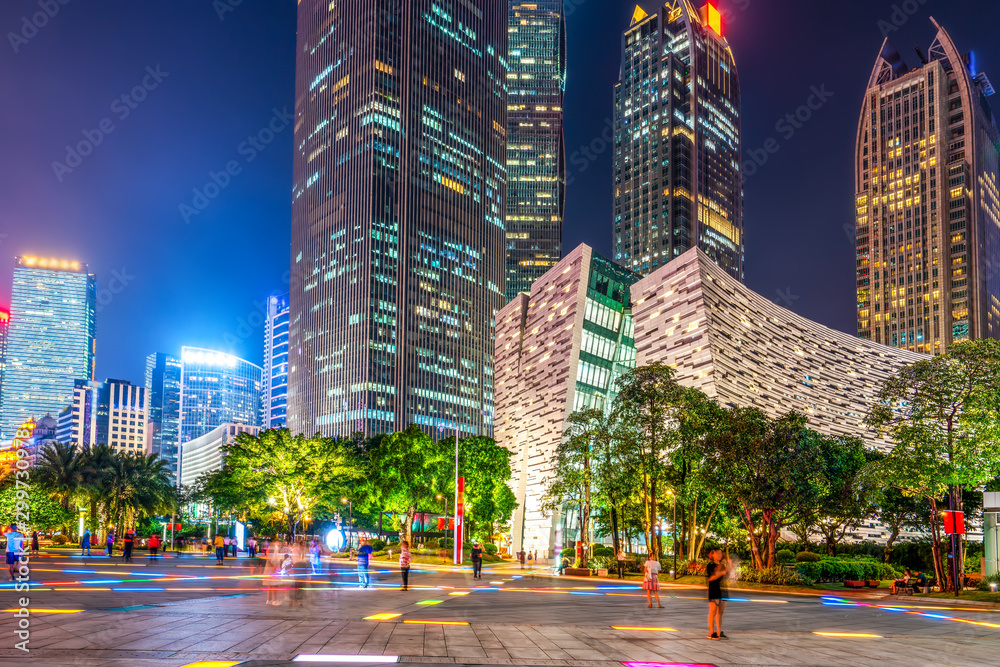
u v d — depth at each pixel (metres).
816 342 125.88
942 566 41.97
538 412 118.62
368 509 88.19
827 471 53.50
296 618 22.41
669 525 72.38
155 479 103.19
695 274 96.19
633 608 29.44
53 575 40.03
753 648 18.56
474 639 18.77
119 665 14.14
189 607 25.12
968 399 39.50
